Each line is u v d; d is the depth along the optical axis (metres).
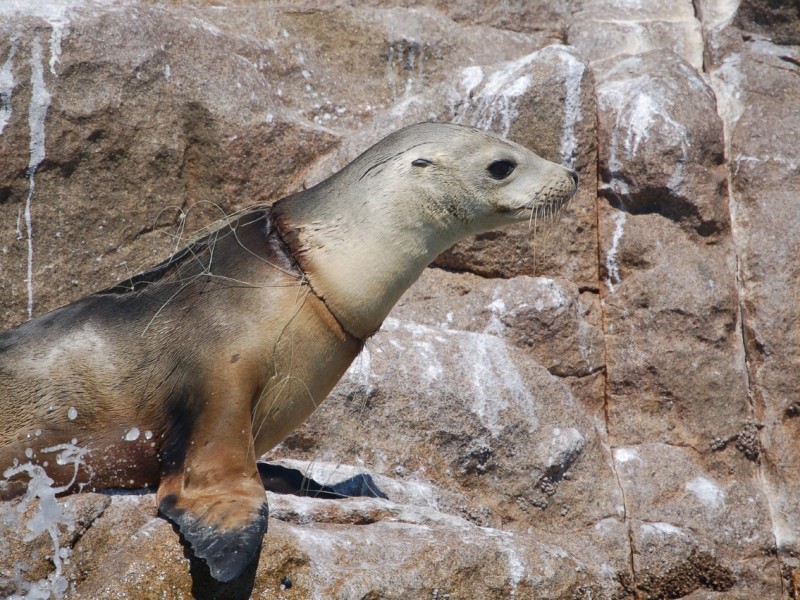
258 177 37.69
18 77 34.06
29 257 34.34
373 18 43.25
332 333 25.89
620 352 37.50
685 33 45.44
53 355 25.17
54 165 34.56
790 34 43.09
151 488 25.17
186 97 36.75
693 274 37.84
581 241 38.44
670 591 32.34
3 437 24.83
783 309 37.50
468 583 24.70
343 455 32.66
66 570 22.45
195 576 22.11
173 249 36.38
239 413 24.34
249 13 41.97
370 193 26.75
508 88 38.50
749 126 40.44
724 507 34.44
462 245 37.66
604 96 39.62
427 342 34.59
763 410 37.00
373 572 23.56
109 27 35.75
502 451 33.50
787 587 34.06
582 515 33.38
